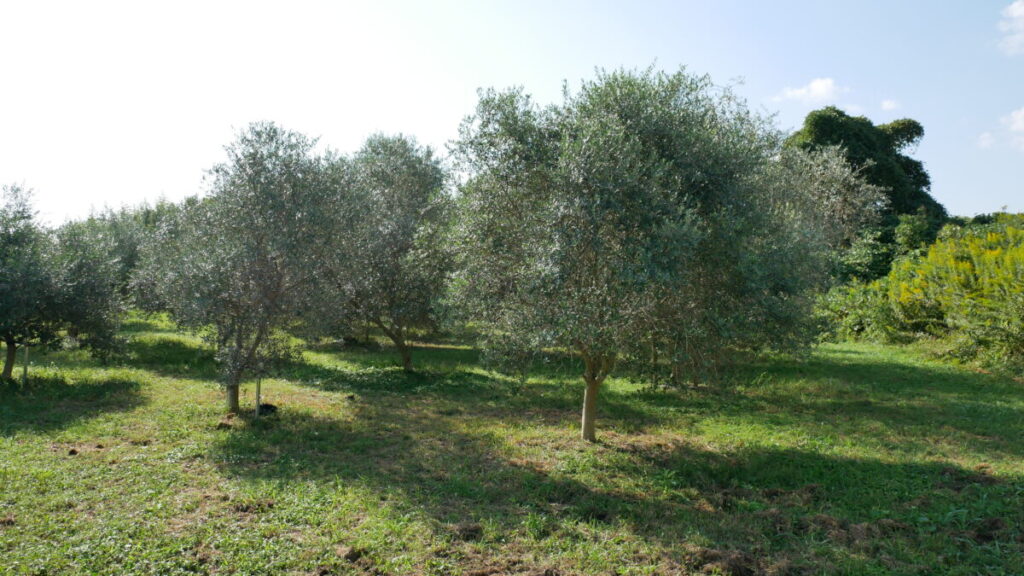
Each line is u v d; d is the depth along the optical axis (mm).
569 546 5730
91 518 6066
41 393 12109
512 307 8516
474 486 7395
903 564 5398
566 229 7184
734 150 8297
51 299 12930
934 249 20234
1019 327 15148
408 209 16625
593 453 8969
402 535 5859
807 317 9414
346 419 10930
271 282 10500
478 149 8898
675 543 5816
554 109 8836
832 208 27250
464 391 14109
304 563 5215
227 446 8805
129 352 17500
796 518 6480
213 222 10477
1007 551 5605
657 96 8219
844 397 12906
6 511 6129
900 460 8406
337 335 15453
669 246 6855
